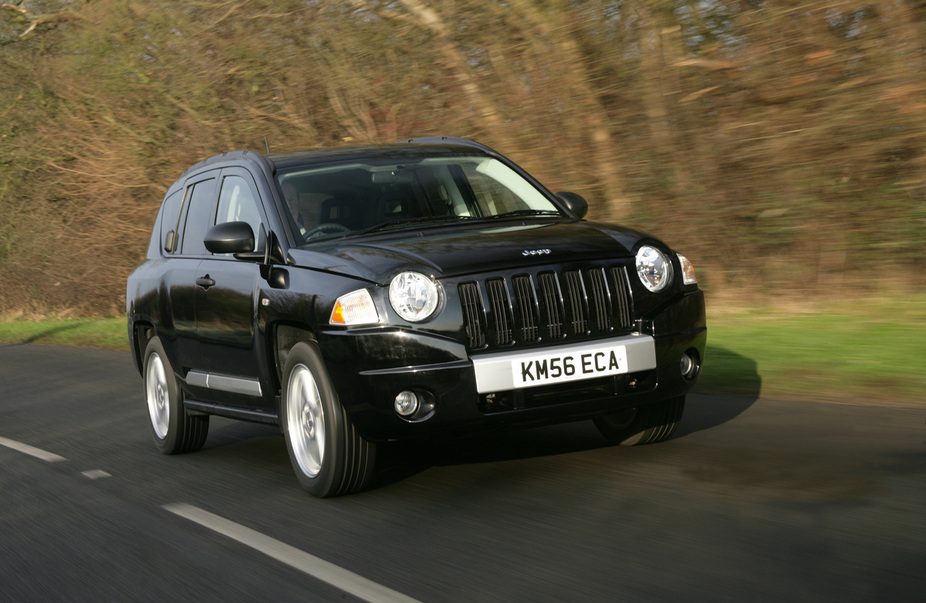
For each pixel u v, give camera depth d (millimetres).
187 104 17828
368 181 5957
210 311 6160
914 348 7723
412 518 4664
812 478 4668
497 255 4930
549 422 4918
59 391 10984
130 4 18125
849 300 10008
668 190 11508
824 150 10289
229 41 17016
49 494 6043
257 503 5289
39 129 20297
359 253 5094
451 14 13445
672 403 5516
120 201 19297
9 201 21281
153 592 4023
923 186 9758
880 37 9977
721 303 10852
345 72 15570
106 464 6855
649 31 11359
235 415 6203
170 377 6941
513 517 4508
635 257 5156
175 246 7066
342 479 5055
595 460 5449
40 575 4434
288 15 16297
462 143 6699
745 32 10742
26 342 18000
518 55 12930
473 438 6348
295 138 17016
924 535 3727
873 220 10125
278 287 5359
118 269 19922
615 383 4949
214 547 4547
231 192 6332
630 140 11914
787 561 3578
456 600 3541
